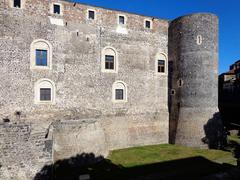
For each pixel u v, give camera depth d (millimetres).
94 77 22969
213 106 24891
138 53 25516
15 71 19672
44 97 20828
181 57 25750
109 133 23406
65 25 21844
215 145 24016
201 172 16734
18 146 14547
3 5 19438
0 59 19203
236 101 43594
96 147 19938
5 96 19266
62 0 21812
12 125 14594
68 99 21703
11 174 14320
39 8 20812
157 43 26828
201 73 24656
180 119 25328
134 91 25125
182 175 16156
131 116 24812
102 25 23562
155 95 26453
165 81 27219
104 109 23344
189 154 21625
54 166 17688
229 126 37531
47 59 21031
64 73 21609
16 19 19844
